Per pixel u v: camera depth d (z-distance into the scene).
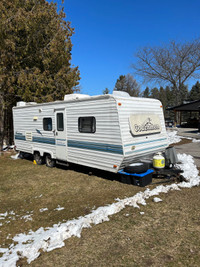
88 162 6.24
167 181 5.77
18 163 8.81
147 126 6.03
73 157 6.74
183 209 4.20
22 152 9.71
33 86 11.03
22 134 9.17
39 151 8.16
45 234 3.42
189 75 30.67
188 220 3.80
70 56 13.43
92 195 5.11
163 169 5.80
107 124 5.52
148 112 6.31
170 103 65.94
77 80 13.60
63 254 3.00
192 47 29.36
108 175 6.61
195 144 12.77
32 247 3.06
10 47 10.47
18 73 10.94
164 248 3.07
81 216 4.06
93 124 5.93
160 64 30.59
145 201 4.59
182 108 27.67
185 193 4.97
